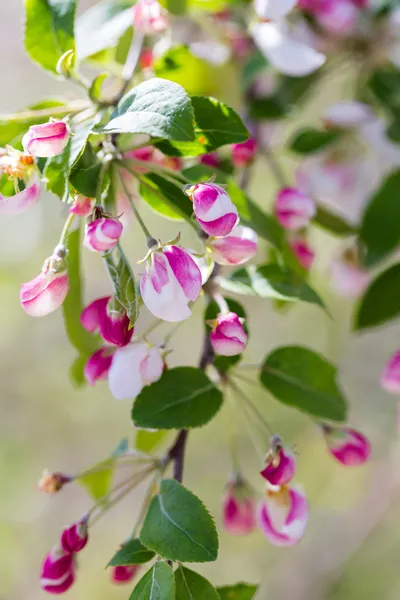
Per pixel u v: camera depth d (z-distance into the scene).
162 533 0.80
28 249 1.88
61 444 2.05
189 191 0.79
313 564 1.80
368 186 1.06
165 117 0.78
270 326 1.91
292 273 0.87
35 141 0.79
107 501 0.85
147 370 0.83
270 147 1.08
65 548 0.84
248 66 0.99
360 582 1.76
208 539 0.79
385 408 1.84
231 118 0.83
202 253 0.83
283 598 1.79
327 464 1.83
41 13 0.86
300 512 0.85
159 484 0.81
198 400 0.84
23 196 0.81
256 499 0.93
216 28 1.01
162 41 0.96
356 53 1.07
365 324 1.01
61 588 0.84
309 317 1.88
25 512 1.98
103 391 2.04
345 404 0.89
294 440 1.84
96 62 0.96
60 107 0.86
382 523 1.77
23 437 2.03
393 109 1.04
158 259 0.79
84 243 0.79
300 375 0.89
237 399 0.91
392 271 1.00
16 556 1.93
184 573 0.81
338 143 1.05
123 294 0.80
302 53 0.97
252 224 0.87
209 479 1.93
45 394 2.05
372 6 1.06
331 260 1.08
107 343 0.83
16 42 1.83
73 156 0.80
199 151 0.84
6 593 1.90
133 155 0.86
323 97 1.41
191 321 1.95
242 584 0.85
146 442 0.92
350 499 1.81
